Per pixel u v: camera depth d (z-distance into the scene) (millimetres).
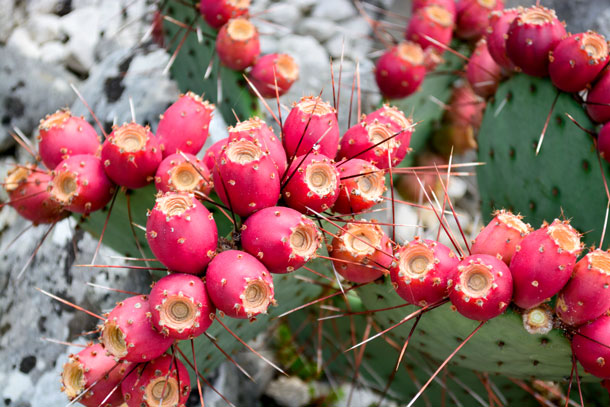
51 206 739
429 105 958
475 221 1016
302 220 616
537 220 796
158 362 616
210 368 737
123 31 1160
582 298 612
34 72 1093
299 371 920
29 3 1149
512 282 617
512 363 672
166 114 687
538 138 766
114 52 1097
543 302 630
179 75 933
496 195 834
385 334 739
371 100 1103
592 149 731
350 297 747
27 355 882
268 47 1204
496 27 777
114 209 708
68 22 1135
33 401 860
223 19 835
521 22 735
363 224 658
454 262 629
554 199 772
